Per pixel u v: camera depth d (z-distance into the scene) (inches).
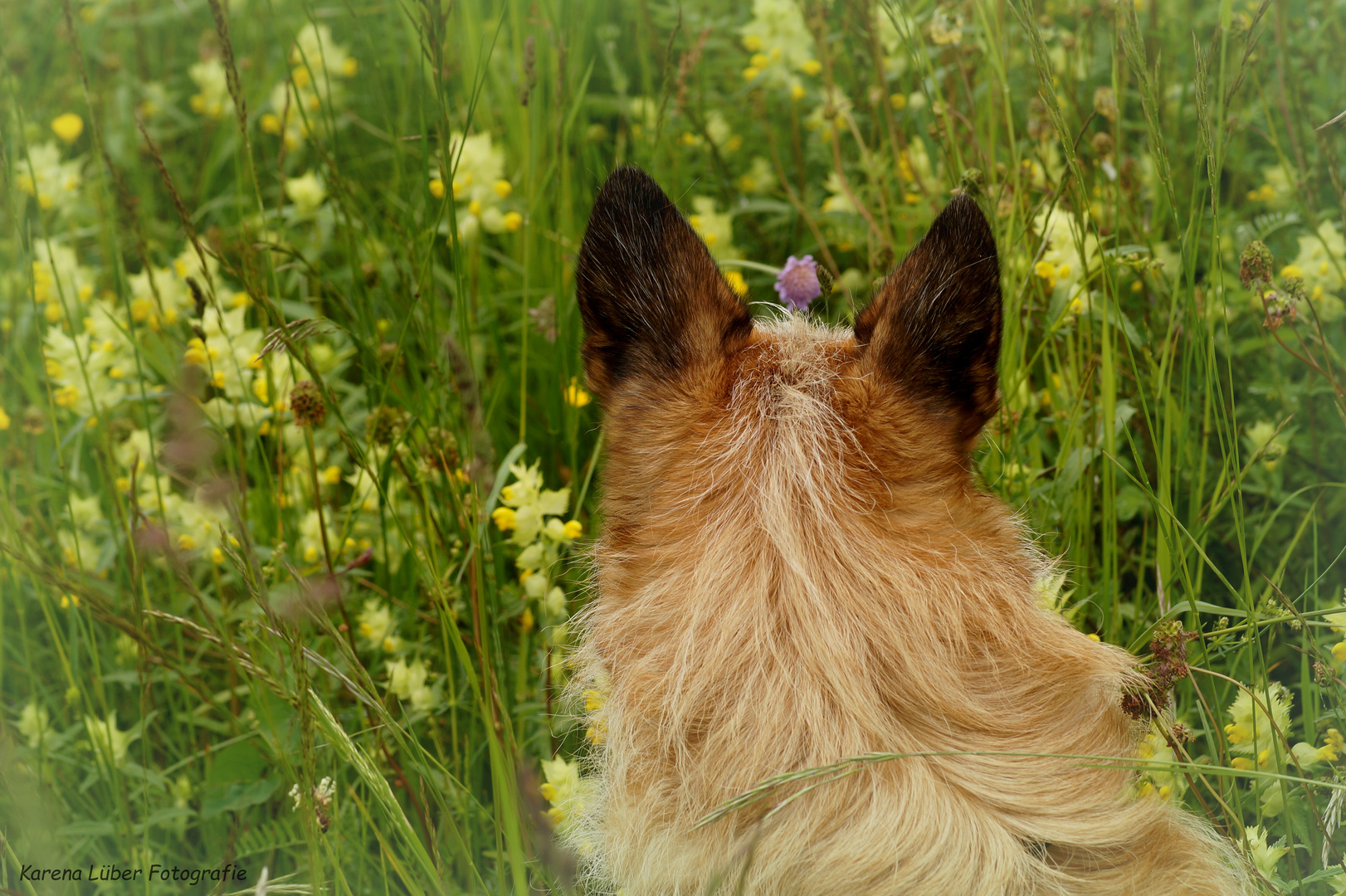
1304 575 116.9
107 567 106.2
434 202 138.9
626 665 67.8
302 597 72.6
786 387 69.8
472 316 135.7
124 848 99.6
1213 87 138.1
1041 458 123.4
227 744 101.6
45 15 208.8
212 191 191.0
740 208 148.5
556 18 164.6
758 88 169.0
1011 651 65.2
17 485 128.7
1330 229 126.3
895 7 144.0
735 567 64.6
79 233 152.3
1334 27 148.3
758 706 60.6
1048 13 155.9
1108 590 100.5
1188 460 114.7
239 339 115.0
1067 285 109.6
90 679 117.9
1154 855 61.5
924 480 68.2
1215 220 86.6
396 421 106.3
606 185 71.4
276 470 127.6
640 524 71.0
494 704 90.6
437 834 99.0
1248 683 96.3
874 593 62.9
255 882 102.2
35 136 178.7
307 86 176.1
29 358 143.9
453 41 174.4
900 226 144.3
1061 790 60.6
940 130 117.4
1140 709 72.0
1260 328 119.0
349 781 105.6
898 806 57.2
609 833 68.7
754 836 52.5
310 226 157.9
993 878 55.3
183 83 212.1
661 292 71.6
